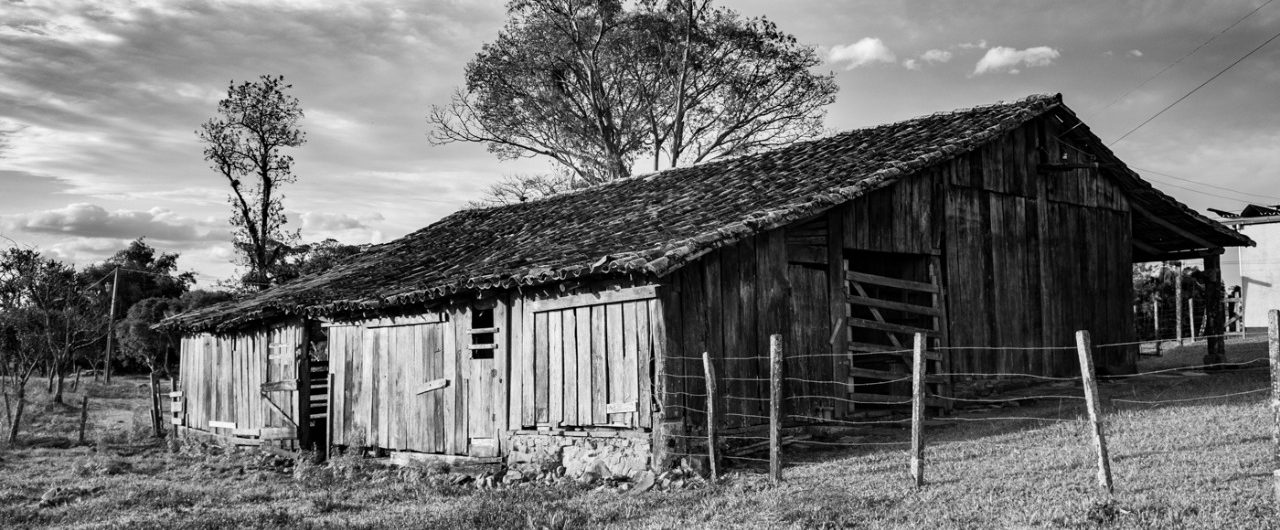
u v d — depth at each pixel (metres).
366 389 16.38
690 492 10.48
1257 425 11.25
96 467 16.80
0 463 17.92
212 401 20.72
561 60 30.69
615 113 31.86
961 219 15.85
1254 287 33.66
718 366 12.16
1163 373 18.80
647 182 19.52
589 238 14.51
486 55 30.69
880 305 14.32
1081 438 11.57
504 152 32.34
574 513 9.90
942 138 15.57
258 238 40.22
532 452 13.22
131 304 52.53
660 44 30.50
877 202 14.54
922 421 9.77
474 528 9.59
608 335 12.29
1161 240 21.20
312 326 18.50
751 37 30.16
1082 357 8.86
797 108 31.34
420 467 14.65
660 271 11.06
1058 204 17.81
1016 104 16.91
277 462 17.48
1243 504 8.01
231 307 20.52
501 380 13.82
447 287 14.12
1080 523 7.85
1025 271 16.91
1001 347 16.17
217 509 11.97
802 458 12.16
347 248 45.47
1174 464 9.63
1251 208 33.78
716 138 31.97
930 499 9.12
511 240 17.52
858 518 8.77
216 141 39.34
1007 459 10.69
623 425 11.96
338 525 10.27
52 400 29.78
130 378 43.81
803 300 13.48
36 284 34.03
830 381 13.69
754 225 12.15
